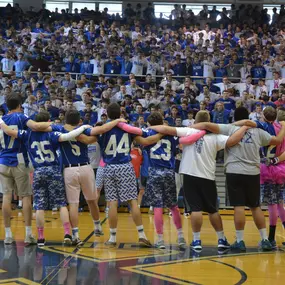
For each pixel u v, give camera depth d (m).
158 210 6.01
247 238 6.94
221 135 5.98
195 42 19.64
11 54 16.14
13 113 6.32
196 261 5.25
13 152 6.20
